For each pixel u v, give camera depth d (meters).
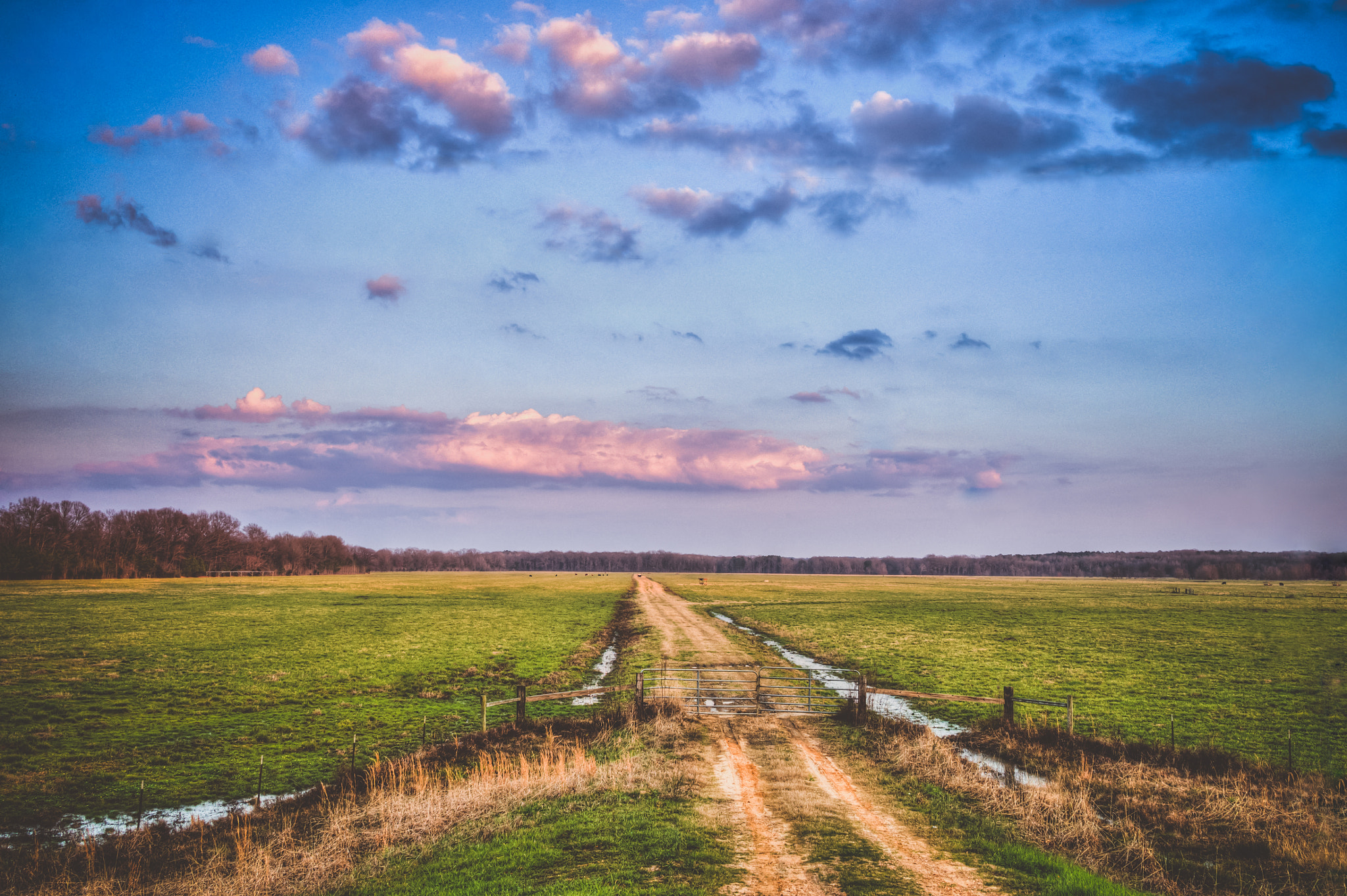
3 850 14.36
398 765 18.91
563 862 11.35
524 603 86.50
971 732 21.34
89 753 21.02
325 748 21.92
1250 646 45.31
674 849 11.74
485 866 11.27
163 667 35.50
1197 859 12.27
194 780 18.88
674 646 43.09
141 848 13.96
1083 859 12.01
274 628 54.72
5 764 19.91
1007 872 10.96
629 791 15.08
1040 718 24.05
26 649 40.19
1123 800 14.88
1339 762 19.09
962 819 13.52
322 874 11.56
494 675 35.41
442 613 70.69
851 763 17.50
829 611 76.25
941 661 39.19
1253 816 13.78
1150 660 39.56
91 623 55.03
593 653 43.94
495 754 19.16
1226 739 22.16
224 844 13.91
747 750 18.61
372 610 72.69
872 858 11.46
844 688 30.50
